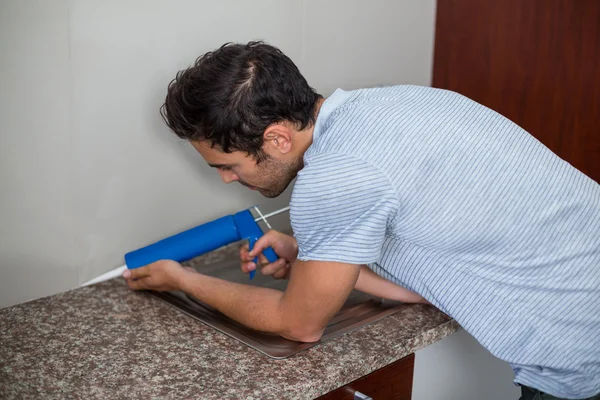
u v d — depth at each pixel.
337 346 1.23
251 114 1.07
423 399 1.42
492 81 1.98
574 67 1.81
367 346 1.23
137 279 1.48
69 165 1.43
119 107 1.48
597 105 1.79
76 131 1.42
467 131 1.08
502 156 1.09
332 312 1.14
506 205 1.09
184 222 1.67
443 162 1.05
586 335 1.15
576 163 1.87
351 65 1.89
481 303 1.19
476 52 2.00
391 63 2.00
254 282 1.57
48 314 1.38
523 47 1.89
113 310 1.40
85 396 1.08
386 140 1.04
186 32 1.53
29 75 1.33
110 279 1.56
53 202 1.43
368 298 1.46
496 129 1.12
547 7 1.83
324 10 1.78
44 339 1.27
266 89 1.07
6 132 1.32
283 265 1.45
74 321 1.35
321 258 1.08
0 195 1.35
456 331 1.36
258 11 1.64
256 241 1.44
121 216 1.55
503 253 1.13
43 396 1.08
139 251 1.48
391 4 1.93
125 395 1.08
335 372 1.14
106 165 1.49
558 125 1.88
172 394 1.08
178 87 1.11
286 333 1.22
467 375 1.52
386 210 1.04
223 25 1.59
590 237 1.12
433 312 1.37
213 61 1.10
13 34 1.29
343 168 1.03
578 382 1.17
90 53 1.40
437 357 1.42
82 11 1.37
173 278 1.39
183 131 1.13
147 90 1.51
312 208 1.05
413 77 2.07
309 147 1.11
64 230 1.46
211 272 1.62
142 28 1.46
